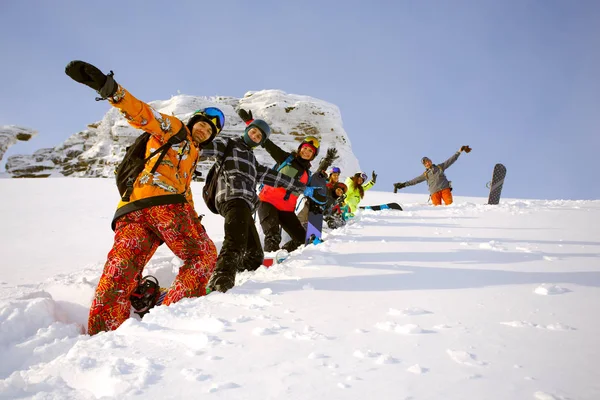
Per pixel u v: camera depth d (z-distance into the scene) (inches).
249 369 49.7
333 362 51.2
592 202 344.8
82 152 3193.9
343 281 97.3
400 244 149.6
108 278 96.0
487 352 52.8
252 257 149.4
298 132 2760.8
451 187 410.0
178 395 43.6
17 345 76.6
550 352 52.1
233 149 137.3
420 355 52.7
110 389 46.1
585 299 75.8
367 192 705.0
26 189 496.1
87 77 91.9
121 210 103.6
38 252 190.9
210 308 76.8
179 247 105.9
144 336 63.4
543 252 124.6
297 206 238.8
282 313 73.4
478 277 95.6
